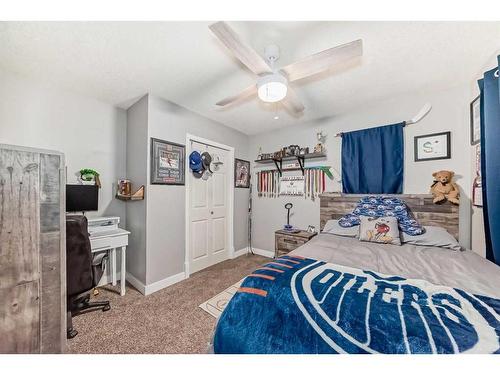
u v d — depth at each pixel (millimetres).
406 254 1616
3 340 867
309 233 2854
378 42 1455
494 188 1472
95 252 2039
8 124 1860
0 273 859
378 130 2504
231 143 3424
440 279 1179
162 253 2381
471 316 806
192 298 2113
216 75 1903
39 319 951
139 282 2301
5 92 1843
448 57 1624
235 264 3137
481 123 1709
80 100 2281
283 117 2977
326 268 1280
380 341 714
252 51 1233
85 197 2186
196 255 2879
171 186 2500
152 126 2297
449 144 2121
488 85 1518
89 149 2352
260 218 3682
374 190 2518
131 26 1319
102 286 2363
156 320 1738
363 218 2143
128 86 2111
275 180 3494
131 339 1511
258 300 988
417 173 2305
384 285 1061
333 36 1398
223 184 3342
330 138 2920
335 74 1885
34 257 939
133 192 2439
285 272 1206
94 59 1665
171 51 1568
